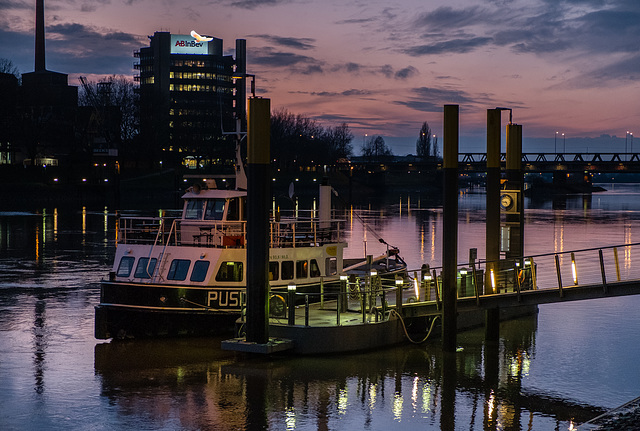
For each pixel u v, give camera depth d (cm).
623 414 1889
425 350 2769
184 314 2895
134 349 2784
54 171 15388
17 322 3297
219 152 19550
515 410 2106
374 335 2745
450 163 2641
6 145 15662
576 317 3481
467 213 12681
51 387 2303
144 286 2909
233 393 2234
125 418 2019
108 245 6925
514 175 3550
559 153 18075
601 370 2539
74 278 4731
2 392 2250
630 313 3578
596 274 4759
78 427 1950
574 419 2038
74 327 3194
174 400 2172
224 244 3038
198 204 3177
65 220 10194
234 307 2903
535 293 2720
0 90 15312
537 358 2692
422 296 3184
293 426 1956
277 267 3061
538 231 8794
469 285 3247
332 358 2617
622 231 8769
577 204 16950
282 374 2428
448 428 1956
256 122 2414
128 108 18300
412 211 13238
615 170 17612
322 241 3338
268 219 2488
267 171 2459
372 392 2252
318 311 2973
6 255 6091
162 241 3077
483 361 2631
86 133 17188
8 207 13050
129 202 15238
